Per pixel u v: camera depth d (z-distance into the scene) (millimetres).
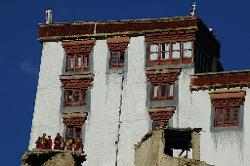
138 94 72000
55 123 73250
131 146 70062
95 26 75562
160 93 71375
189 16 73000
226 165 66750
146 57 73188
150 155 56219
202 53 75000
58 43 76438
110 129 71375
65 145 63531
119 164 69688
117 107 72062
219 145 67562
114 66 73875
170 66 72062
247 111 68188
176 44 72875
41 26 77125
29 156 58562
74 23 76188
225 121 68375
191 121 69250
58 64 75625
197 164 54250
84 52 75250
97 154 70688
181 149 60969
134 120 71000
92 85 73625
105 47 74875
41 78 75438
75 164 59000
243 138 67312
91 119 72312
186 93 70562
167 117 70188
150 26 73938
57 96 74375
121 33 74562
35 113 74125
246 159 66500
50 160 58469
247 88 68875
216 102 69312
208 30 75812
